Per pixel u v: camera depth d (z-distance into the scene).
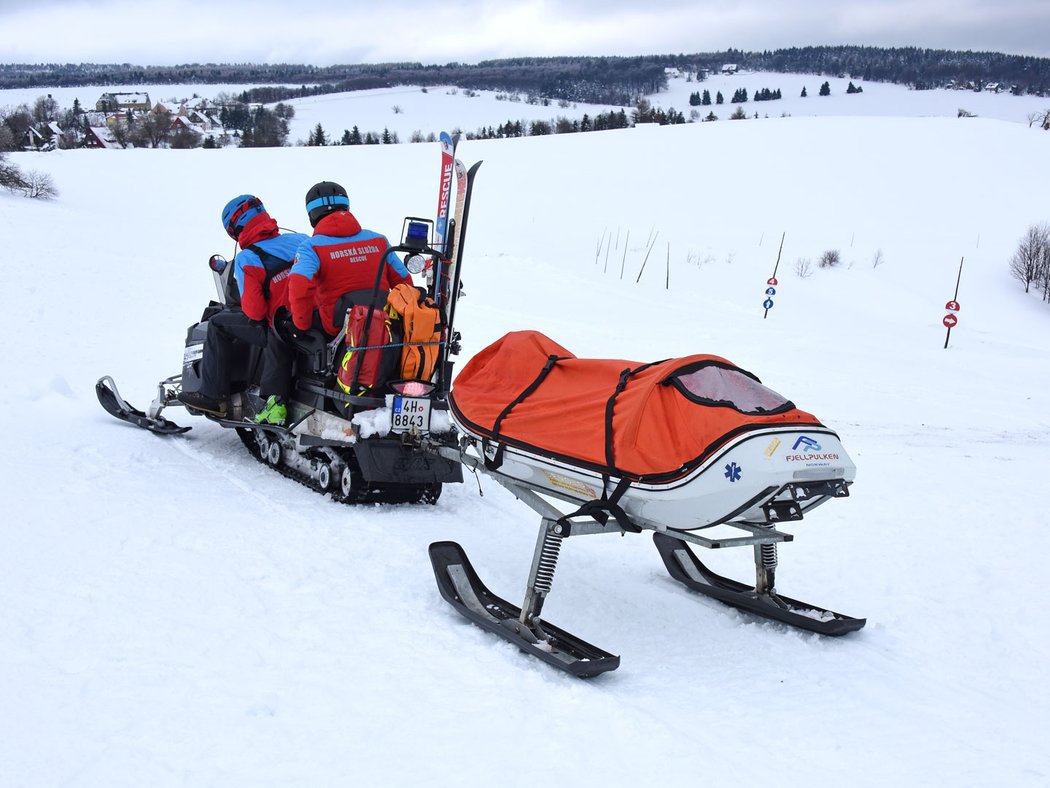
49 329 10.84
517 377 3.98
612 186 37.59
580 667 3.13
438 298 5.16
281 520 4.76
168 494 5.03
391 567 4.18
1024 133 43.31
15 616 3.36
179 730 2.68
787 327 16.84
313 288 5.30
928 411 9.63
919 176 38.06
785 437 3.06
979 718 3.07
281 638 3.36
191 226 21.67
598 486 3.37
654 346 13.09
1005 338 20.22
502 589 4.07
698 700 3.10
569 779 2.54
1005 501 6.07
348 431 4.99
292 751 2.60
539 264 21.81
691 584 4.22
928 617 4.00
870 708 3.10
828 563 4.71
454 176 5.07
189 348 6.14
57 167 35.72
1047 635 3.83
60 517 4.45
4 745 2.55
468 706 2.94
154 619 3.43
